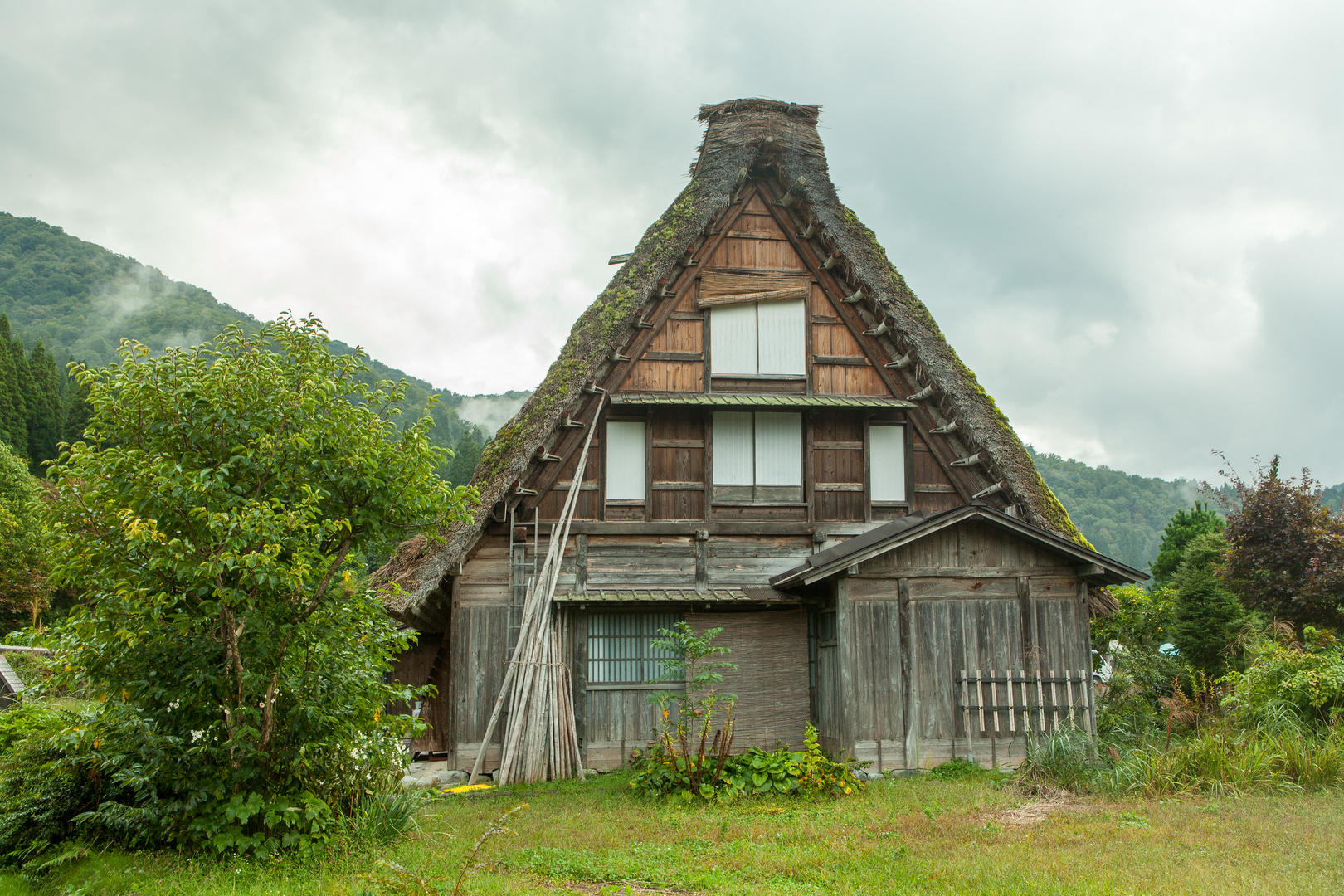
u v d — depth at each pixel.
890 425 14.55
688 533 13.65
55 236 163.38
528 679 12.19
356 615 7.74
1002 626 12.23
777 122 14.62
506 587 13.05
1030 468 13.89
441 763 13.51
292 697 7.30
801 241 14.83
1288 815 8.07
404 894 5.71
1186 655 18.62
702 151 15.05
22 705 7.98
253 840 6.83
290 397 7.20
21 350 43.69
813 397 13.98
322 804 7.03
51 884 6.19
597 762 12.67
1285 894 5.75
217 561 6.37
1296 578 14.91
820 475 14.22
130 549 6.41
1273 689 11.54
